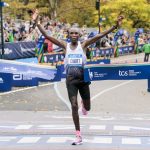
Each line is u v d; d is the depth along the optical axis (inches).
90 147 481.7
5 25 1797.5
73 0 3166.8
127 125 645.9
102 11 3216.0
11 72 1263.5
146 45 2322.8
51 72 1393.9
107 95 1087.6
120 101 975.6
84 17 3228.3
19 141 517.7
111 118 727.7
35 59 1786.4
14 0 2544.3
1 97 1048.2
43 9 2878.9
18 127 621.0
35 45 1872.5
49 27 2007.9
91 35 2230.6
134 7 3309.5
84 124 653.9
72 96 492.4
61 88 1252.5
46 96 1069.1
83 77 496.7
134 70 782.5
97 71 727.7
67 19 3152.1
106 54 2527.1
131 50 2999.5
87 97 508.7
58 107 879.7
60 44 502.3
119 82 1429.6
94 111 821.9
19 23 1988.2
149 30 3523.6
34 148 479.2
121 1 3245.6
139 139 531.8
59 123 662.5
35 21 505.4
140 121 693.3
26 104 922.7
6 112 797.9
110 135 556.1
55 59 1904.5
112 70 741.3
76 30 494.3
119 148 479.2
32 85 1298.0
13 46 1740.9
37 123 662.5
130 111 831.1
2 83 1166.3
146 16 3412.9
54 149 473.7
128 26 3240.7
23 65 1289.4
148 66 786.8
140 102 962.7
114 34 2790.4
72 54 494.3
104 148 478.0
